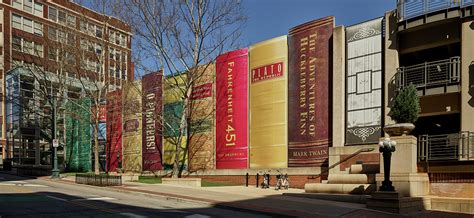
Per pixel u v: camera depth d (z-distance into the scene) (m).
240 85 29.88
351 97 23.83
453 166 18.00
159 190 22.12
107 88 40.94
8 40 56.22
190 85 31.45
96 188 23.91
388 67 22.30
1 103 62.50
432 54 23.94
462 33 20.08
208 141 31.62
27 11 63.41
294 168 25.92
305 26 26.38
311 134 25.42
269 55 28.14
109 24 39.00
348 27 24.45
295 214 14.12
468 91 19.72
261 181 27.56
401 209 15.62
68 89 47.19
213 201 17.19
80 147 46.00
